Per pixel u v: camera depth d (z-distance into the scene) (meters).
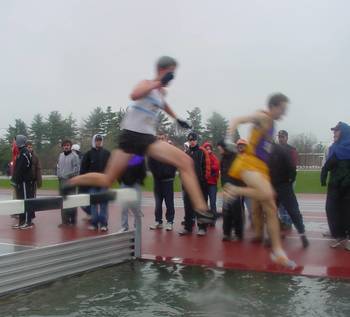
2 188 30.12
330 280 7.12
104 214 11.33
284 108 5.64
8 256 6.76
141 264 8.38
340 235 9.28
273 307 6.02
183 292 6.69
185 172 4.33
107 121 64.38
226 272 7.67
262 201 5.66
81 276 7.65
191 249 9.27
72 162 11.96
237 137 5.70
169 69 4.52
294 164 9.97
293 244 9.66
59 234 10.99
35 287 7.06
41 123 78.25
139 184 4.74
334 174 9.15
